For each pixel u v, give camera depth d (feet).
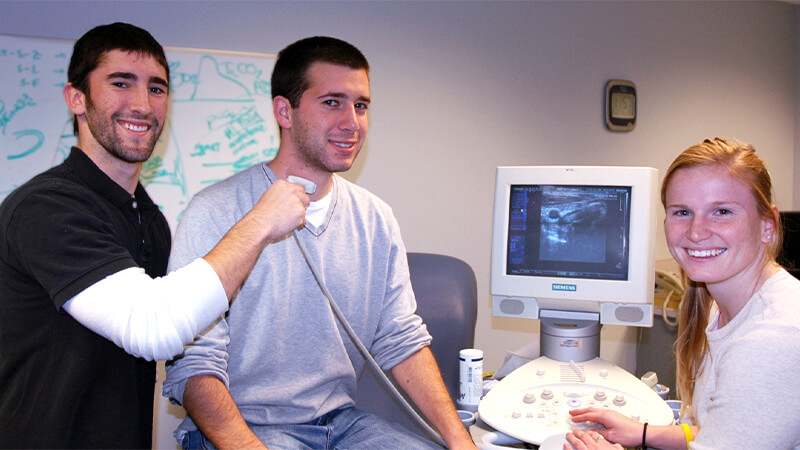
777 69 12.29
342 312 4.83
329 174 4.80
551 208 5.78
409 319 5.20
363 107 4.81
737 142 4.23
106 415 4.21
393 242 5.26
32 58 6.54
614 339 10.41
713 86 11.44
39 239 3.78
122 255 3.84
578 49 9.89
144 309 3.59
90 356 4.10
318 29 7.88
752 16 11.85
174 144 7.14
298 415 4.59
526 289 5.78
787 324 3.60
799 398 3.49
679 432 4.41
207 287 3.69
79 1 6.73
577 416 4.63
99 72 4.33
